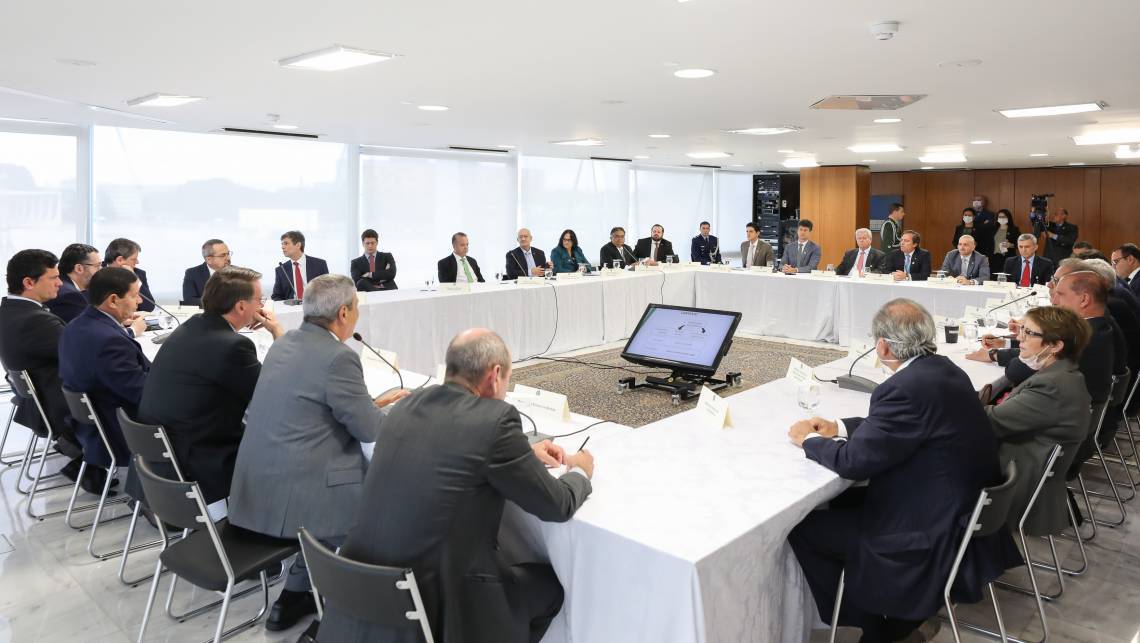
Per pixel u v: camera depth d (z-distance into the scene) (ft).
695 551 5.13
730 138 27.27
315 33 11.28
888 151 33.19
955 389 6.61
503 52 12.61
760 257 29.37
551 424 8.37
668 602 5.17
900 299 7.15
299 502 6.94
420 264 33.42
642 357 13.06
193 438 8.09
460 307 19.20
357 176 30.86
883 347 7.09
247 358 8.21
